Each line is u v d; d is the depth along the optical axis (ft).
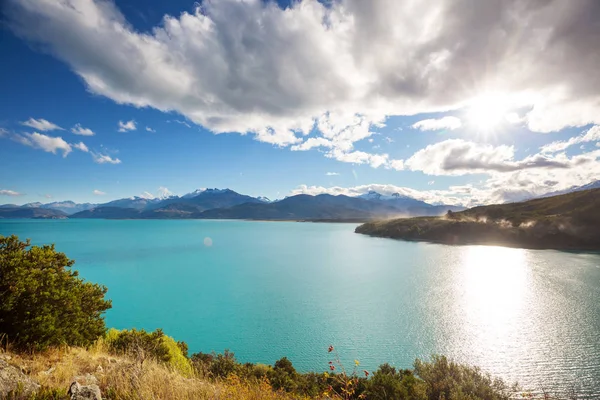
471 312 244.22
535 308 242.99
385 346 187.73
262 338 203.00
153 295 312.71
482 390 64.95
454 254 531.91
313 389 69.41
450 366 72.79
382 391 64.80
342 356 175.73
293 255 590.96
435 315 239.91
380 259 517.55
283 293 316.19
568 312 229.86
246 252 639.35
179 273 421.18
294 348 187.32
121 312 260.01
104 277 399.44
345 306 269.03
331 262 501.15
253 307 269.85
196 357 107.65
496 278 353.51
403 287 330.54
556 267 386.93
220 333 212.64
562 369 150.10
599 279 319.88
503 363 159.43
